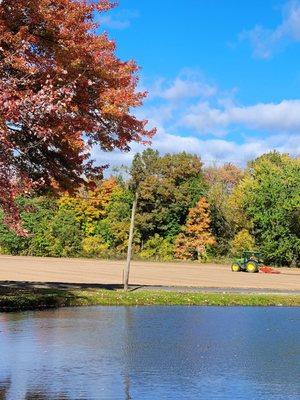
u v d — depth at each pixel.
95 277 39.41
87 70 18.12
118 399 8.11
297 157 94.69
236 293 28.02
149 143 20.77
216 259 81.00
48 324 15.66
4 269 46.47
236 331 15.73
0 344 12.30
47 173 20.88
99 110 18.77
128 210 83.44
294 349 12.85
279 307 23.25
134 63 19.88
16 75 15.33
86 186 22.69
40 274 41.00
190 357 11.59
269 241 80.00
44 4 16.50
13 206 14.56
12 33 16.30
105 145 20.30
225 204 87.88
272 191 80.25
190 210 82.12
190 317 18.64
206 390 8.84
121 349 12.20
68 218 81.38
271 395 8.62
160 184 83.50
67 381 9.09
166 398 8.25
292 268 76.25
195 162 85.62
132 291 25.81
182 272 51.88
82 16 17.64
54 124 16.05
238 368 10.61
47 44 17.05
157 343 13.20
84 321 16.58
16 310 18.81
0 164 11.95
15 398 7.99
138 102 19.05
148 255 81.62
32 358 10.88
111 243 83.50
